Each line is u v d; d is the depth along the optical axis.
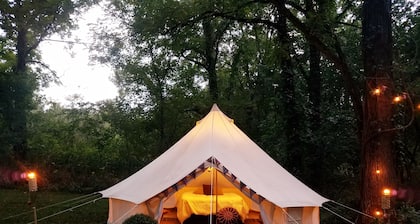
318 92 10.77
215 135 6.61
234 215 6.48
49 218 9.28
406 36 9.58
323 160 10.23
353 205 8.87
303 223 5.96
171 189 5.93
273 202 5.47
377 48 6.91
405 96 7.03
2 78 15.76
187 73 15.54
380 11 6.98
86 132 17.03
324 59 11.79
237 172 5.83
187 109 15.16
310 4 8.13
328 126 9.79
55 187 14.84
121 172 16.19
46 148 16.92
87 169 16.22
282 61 10.73
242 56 15.95
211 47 15.03
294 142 10.51
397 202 7.54
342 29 10.97
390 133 6.79
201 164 5.79
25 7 14.66
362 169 7.02
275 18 9.69
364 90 7.07
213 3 8.89
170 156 6.66
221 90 16.77
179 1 9.55
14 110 15.81
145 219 5.38
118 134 16.39
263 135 12.34
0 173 15.39
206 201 6.58
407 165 9.01
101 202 12.13
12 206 10.97
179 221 6.98
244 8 9.05
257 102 13.23
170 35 9.36
